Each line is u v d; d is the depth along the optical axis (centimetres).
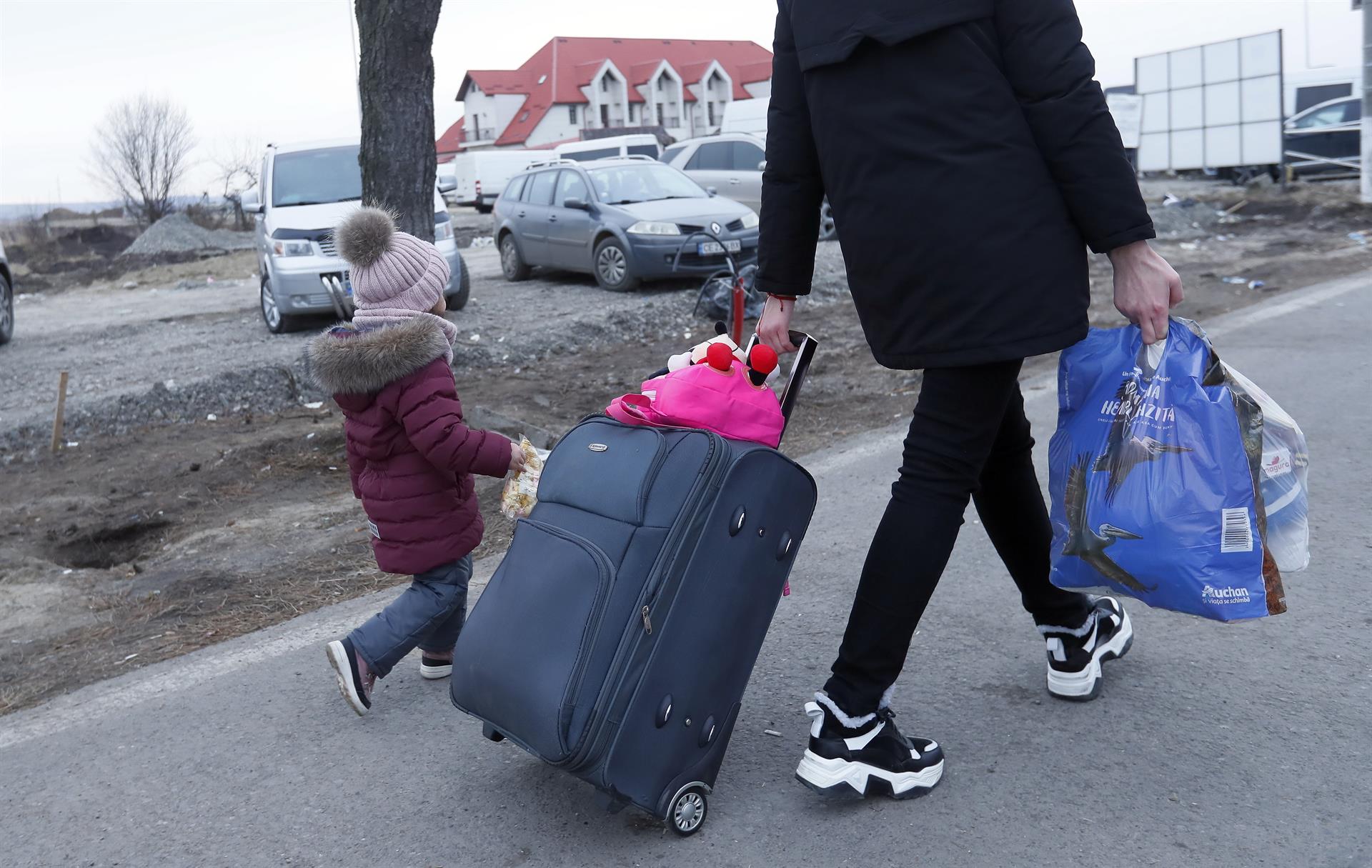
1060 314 221
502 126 8244
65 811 278
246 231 3644
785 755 275
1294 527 250
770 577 242
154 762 299
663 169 1335
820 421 648
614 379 820
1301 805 237
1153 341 238
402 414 289
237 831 262
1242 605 234
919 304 226
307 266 1059
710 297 1002
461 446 286
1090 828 234
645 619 224
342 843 254
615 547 228
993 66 218
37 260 3238
